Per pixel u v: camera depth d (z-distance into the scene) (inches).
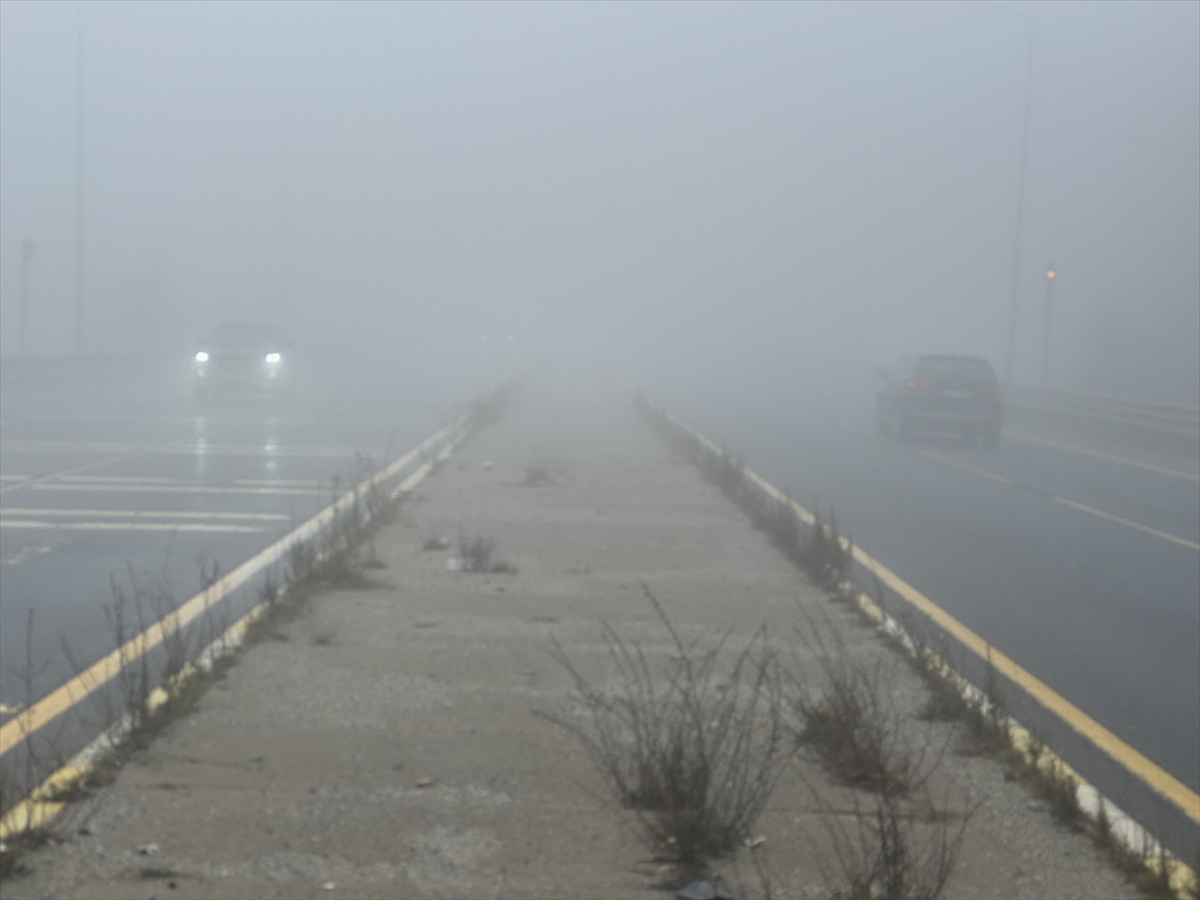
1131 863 196.2
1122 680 330.6
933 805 221.9
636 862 194.4
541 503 623.2
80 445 890.7
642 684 295.0
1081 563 523.2
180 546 494.6
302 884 183.5
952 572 491.8
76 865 187.2
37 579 426.0
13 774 209.6
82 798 214.5
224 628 328.8
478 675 301.4
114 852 192.2
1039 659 352.8
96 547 490.3
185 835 199.8
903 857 182.7
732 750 243.6
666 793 210.2
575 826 207.9
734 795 219.0
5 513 573.0
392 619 361.4
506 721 264.7
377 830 204.7
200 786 221.9
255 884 182.9
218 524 549.6
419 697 281.6
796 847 201.5
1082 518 670.5
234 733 252.1
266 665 306.3
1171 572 507.2
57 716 270.1
